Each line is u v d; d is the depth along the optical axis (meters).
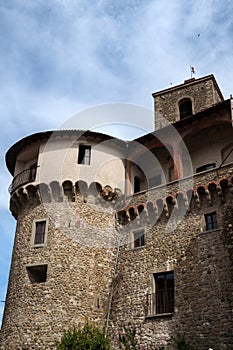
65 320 25.53
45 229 28.52
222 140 29.94
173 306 24.66
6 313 27.34
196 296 23.78
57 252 27.50
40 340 25.09
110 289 27.62
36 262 27.52
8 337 26.00
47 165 29.88
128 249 28.47
